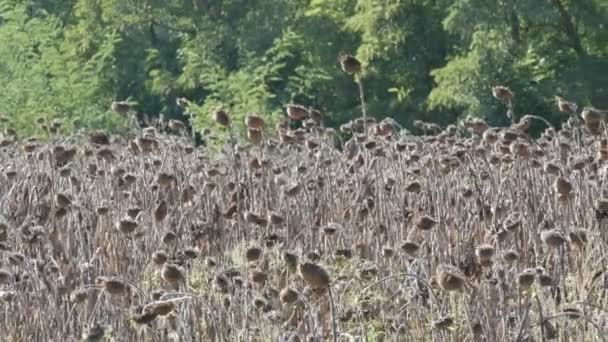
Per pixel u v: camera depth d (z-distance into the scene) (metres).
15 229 26.92
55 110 97.88
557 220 26.89
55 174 31.53
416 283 24.09
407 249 23.98
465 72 92.31
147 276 26.88
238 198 30.19
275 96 100.19
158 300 21.14
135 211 27.33
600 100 93.81
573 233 24.20
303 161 35.25
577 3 96.00
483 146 32.66
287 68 112.50
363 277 25.41
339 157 34.03
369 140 31.61
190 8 116.31
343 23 110.06
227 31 114.56
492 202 28.69
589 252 24.73
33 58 102.56
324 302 23.52
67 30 121.69
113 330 22.78
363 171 32.03
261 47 112.12
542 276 21.70
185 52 113.00
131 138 40.41
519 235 27.11
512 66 92.25
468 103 92.38
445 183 29.30
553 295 24.30
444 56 104.38
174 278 21.64
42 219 30.19
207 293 24.61
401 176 30.97
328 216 30.67
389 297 24.80
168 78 115.62
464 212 28.50
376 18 102.12
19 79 99.44
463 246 26.62
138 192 31.11
